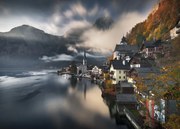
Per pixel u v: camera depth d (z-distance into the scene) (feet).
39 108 208.54
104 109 205.05
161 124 117.08
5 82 458.91
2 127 150.10
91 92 310.45
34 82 459.73
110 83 288.10
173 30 348.18
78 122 163.22
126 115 162.91
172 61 253.44
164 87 148.56
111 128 148.87
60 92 312.09
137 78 212.23
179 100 122.31
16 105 222.07
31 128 148.66
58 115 181.98
